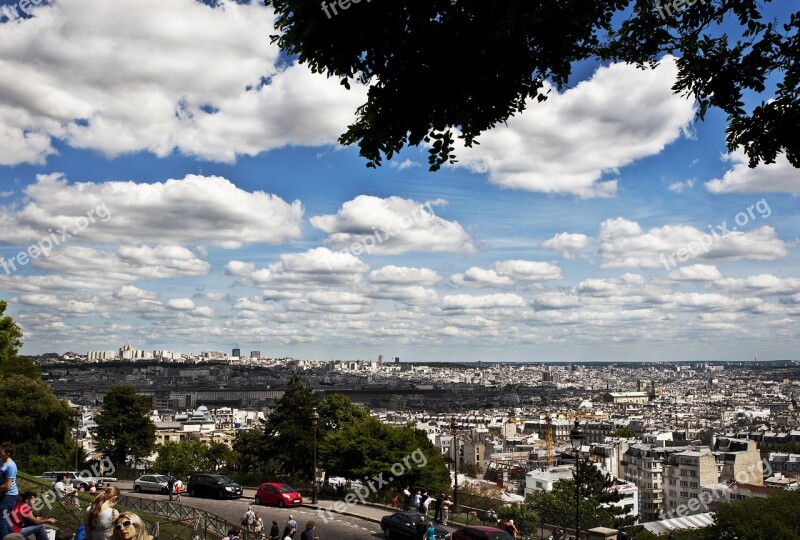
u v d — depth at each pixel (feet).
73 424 272.10
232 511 145.89
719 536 298.76
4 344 177.88
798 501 298.15
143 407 320.91
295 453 240.32
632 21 37.70
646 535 313.73
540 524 127.13
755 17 36.01
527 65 32.01
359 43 31.68
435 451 229.86
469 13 30.37
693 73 37.93
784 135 37.29
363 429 207.10
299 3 30.91
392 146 33.45
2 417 245.45
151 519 123.24
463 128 33.04
